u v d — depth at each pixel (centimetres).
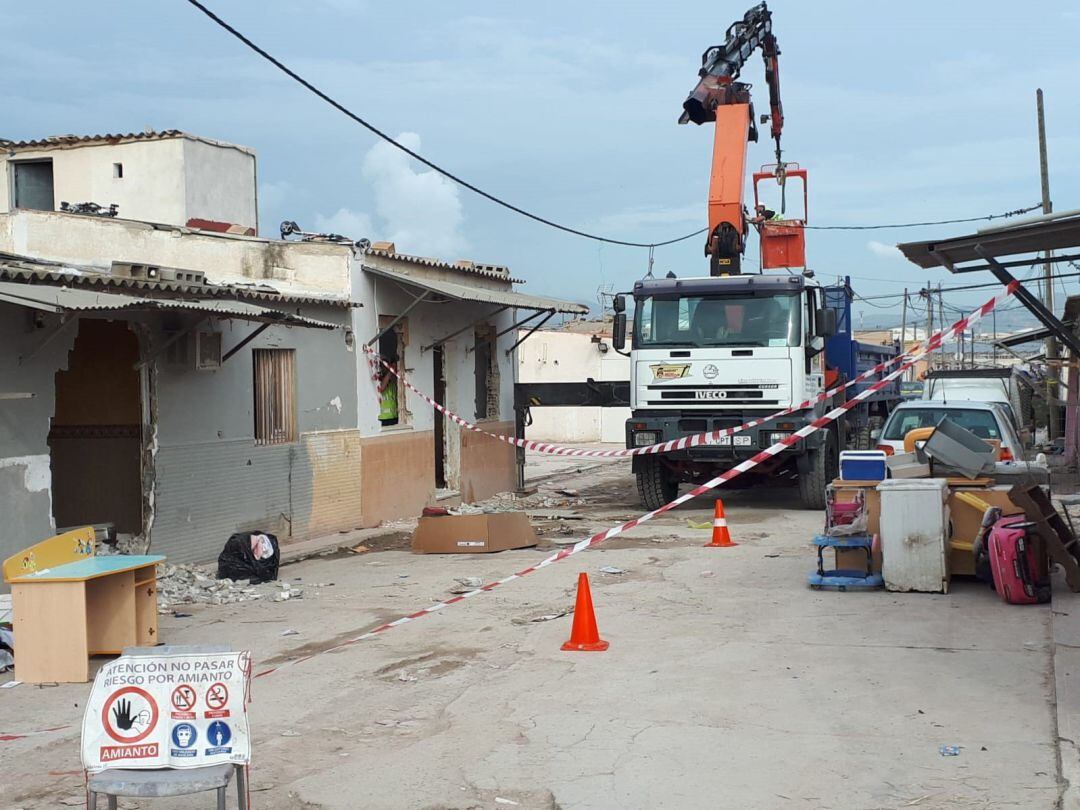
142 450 1251
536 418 4288
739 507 1870
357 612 1029
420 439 1891
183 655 465
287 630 949
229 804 538
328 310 1608
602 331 4362
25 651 799
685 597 1041
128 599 856
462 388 2091
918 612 927
